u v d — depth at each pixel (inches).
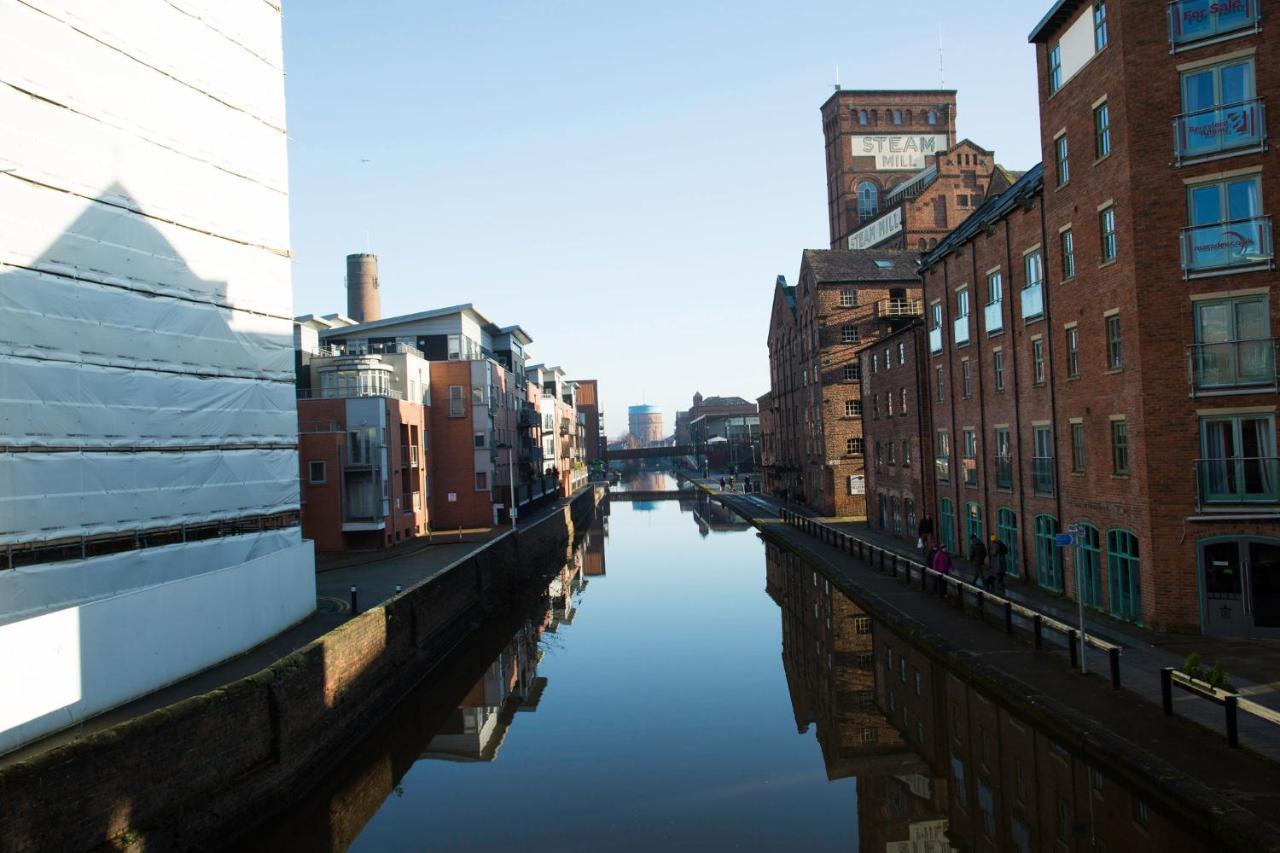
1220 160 705.6
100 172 697.0
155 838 459.5
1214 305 713.0
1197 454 712.4
